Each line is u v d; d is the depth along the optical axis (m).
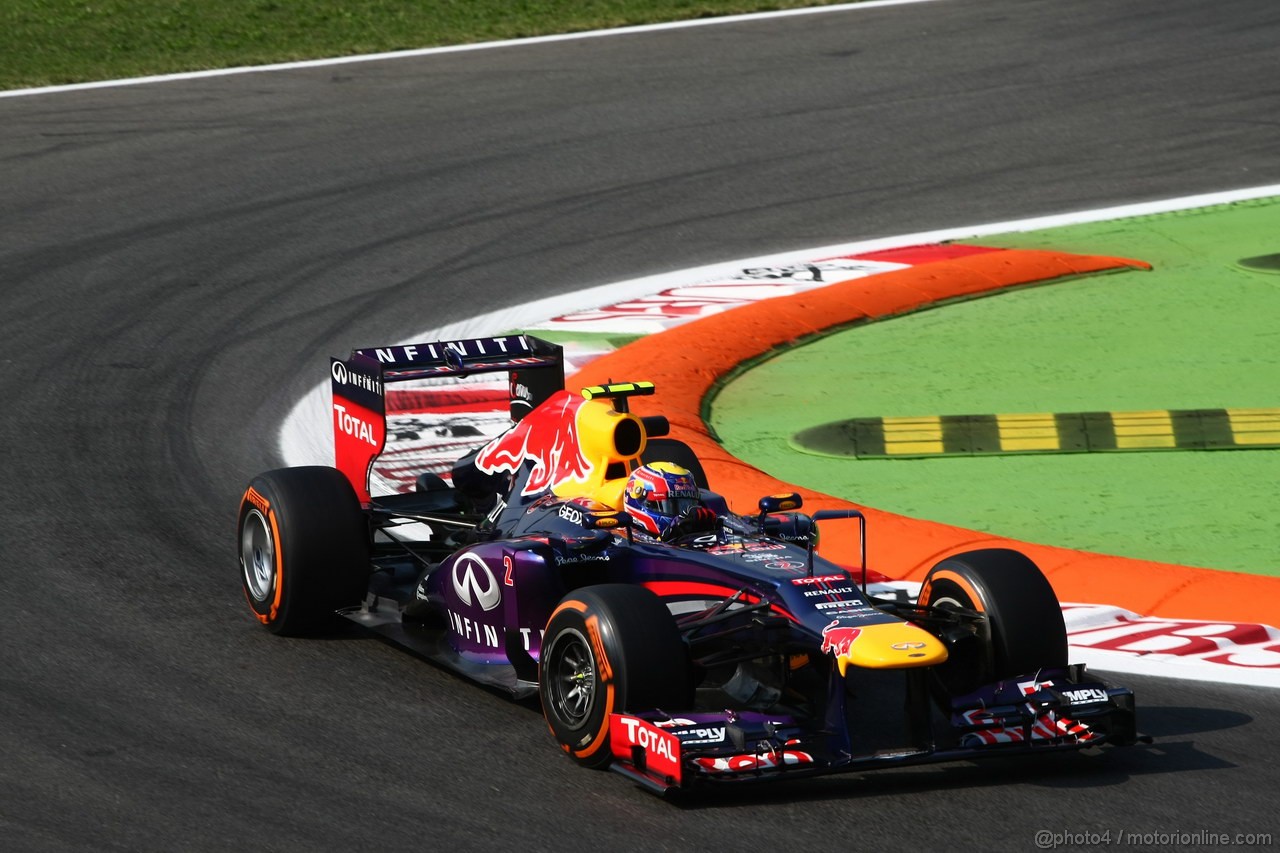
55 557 33.22
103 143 75.62
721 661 24.22
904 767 23.75
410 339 51.00
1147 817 21.83
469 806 22.11
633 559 25.92
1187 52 91.12
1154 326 53.19
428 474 34.50
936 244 62.78
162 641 28.81
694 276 58.53
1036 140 77.00
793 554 25.12
